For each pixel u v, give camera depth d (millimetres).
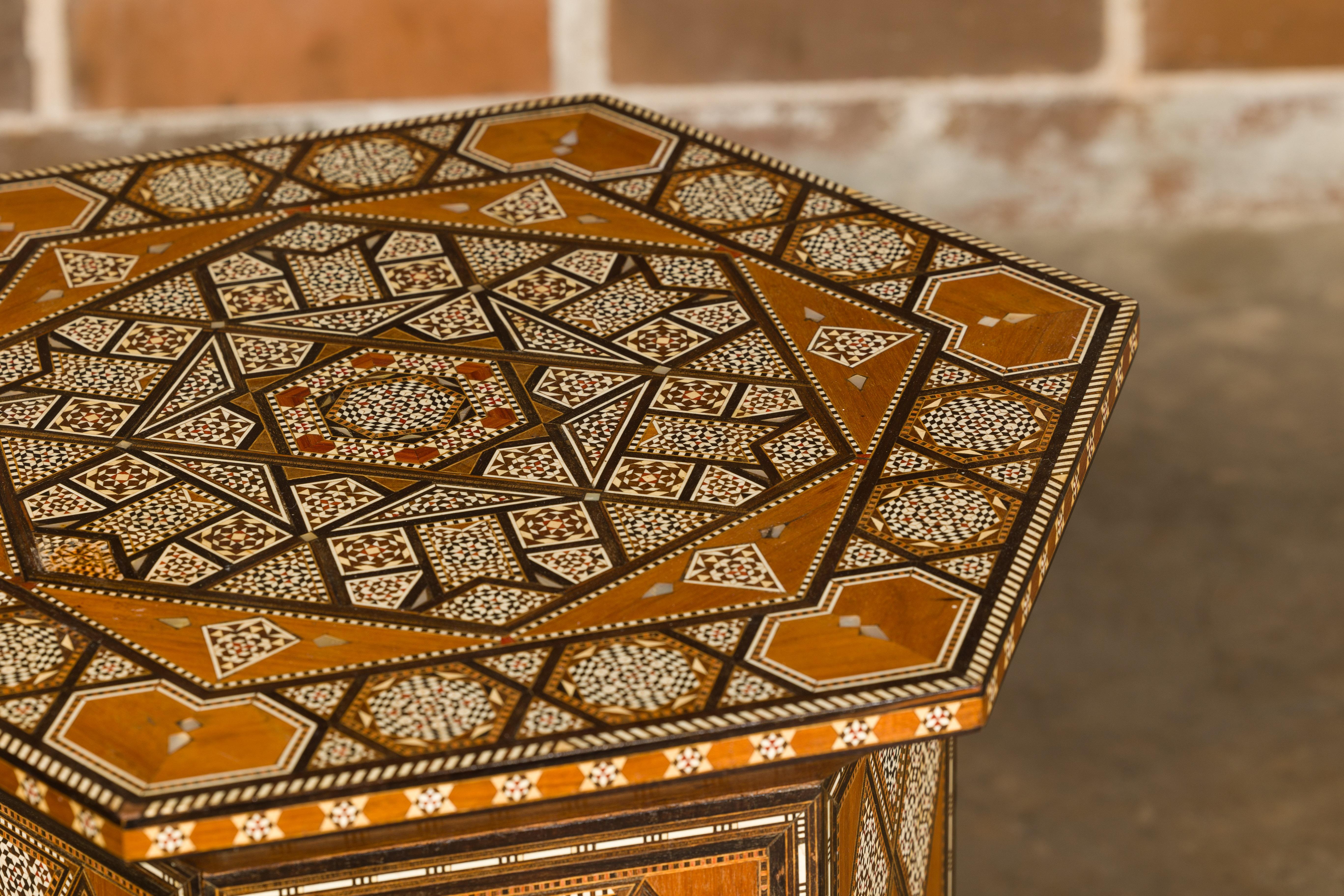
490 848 1187
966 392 1512
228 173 1991
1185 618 2746
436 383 1548
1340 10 3848
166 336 1636
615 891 1229
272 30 3664
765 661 1150
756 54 3820
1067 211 4031
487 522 1333
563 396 1523
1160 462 3156
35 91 3635
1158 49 3875
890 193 3986
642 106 3535
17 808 1261
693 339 1622
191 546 1302
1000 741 2510
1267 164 3996
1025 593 1229
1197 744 2482
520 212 1891
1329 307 3682
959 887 2215
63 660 1157
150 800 1022
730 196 1924
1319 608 2752
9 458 1422
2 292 1723
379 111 3768
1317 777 2408
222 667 1153
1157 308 3686
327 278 1750
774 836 1245
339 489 1382
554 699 1113
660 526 1322
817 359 1580
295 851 1165
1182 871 2246
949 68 3875
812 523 1319
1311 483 3080
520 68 3768
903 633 1176
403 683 1134
